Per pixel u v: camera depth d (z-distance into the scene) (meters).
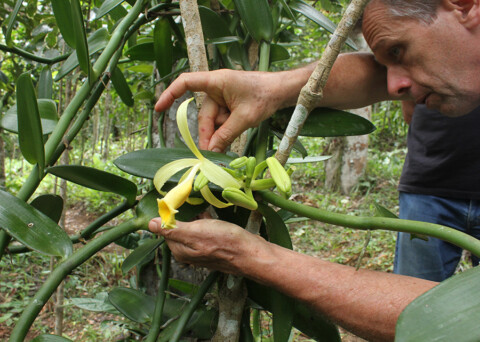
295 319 0.89
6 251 0.78
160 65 1.10
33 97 0.65
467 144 1.46
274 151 1.00
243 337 0.97
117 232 0.75
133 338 1.36
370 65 0.97
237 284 0.84
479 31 0.75
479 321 0.41
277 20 1.10
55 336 0.65
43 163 0.74
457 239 0.59
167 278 0.95
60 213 0.89
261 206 0.76
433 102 0.87
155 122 1.31
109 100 5.00
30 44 1.50
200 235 0.68
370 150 5.78
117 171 4.74
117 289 1.05
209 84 0.81
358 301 0.65
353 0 0.61
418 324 0.43
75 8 0.71
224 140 0.85
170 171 0.68
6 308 2.25
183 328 0.84
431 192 1.60
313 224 3.62
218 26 1.06
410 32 0.77
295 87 0.86
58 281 0.67
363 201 4.28
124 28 0.90
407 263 1.67
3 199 0.70
